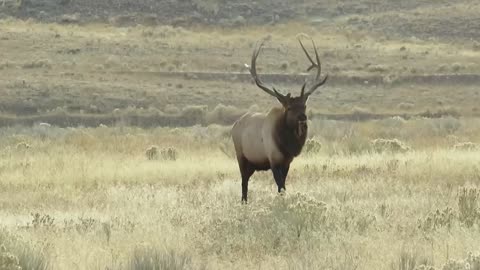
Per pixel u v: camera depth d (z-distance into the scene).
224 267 41.25
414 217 52.81
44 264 40.66
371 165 83.12
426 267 37.62
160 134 161.12
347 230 47.56
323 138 124.62
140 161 99.94
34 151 114.88
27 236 47.53
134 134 166.00
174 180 81.31
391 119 191.62
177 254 41.22
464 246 42.97
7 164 97.12
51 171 88.62
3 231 44.16
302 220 46.59
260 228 46.16
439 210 51.22
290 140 59.84
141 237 48.03
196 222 52.00
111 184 79.19
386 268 39.56
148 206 61.22
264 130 61.28
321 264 40.19
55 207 65.12
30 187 78.56
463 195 53.59
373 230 48.09
